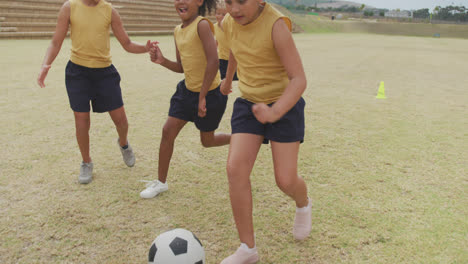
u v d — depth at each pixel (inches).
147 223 95.1
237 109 83.0
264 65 77.2
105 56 113.5
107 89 116.0
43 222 94.8
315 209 103.9
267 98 80.1
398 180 124.3
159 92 257.9
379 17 4419.3
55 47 110.7
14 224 93.8
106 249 84.4
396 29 3171.8
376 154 149.0
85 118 114.9
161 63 109.6
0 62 364.2
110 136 163.6
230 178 77.1
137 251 83.8
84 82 112.8
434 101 255.1
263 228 94.0
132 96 243.4
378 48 816.3
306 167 134.3
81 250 84.0
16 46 521.3
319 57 561.0
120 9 982.4
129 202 106.0
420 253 84.5
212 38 99.1
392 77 367.6
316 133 175.5
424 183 122.3
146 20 1001.5
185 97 106.3
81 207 102.6
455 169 134.7
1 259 80.4
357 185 119.9
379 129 184.7
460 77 381.4
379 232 92.8
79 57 111.0
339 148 155.2
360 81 336.8
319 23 2596.0
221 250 84.5
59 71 324.8
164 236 73.0
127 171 127.6
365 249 85.8
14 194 109.2
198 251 72.9
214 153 146.7
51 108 206.5
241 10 69.7
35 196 108.3
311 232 92.5
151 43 107.2
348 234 91.8
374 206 106.1
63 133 165.8
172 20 1079.6
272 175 127.3
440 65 495.5
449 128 189.2
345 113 215.5
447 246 87.3
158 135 166.6
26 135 161.6
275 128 77.8
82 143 115.6
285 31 71.9
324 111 219.1
